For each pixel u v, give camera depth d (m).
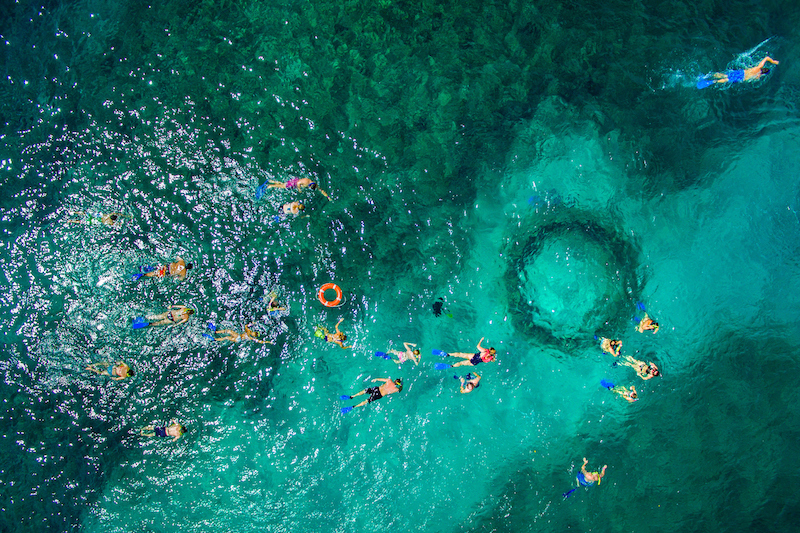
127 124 11.52
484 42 12.43
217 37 12.03
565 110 12.30
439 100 12.19
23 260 11.15
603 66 12.45
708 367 11.74
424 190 11.97
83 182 11.36
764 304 11.97
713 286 12.05
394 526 10.94
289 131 11.65
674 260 12.15
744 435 11.34
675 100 12.42
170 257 11.23
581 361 11.80
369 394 11.07
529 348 11.87
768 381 11.58
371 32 12.26
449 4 12.50
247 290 11.31
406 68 12.20
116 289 11.09
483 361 11.36
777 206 12.27
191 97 11.64
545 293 12.05
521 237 12.14
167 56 11.88
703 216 12.23
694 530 10.84
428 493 11.15
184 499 10.74
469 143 12.16
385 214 11.87
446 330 11.80
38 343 10.91
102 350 10.93
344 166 11.77
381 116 11.99
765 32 12.47
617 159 12.26
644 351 11.83
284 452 11.05
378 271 11.76
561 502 11.10
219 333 11.18
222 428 11.03
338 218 11.68
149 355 10.99
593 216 12.24
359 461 11.16
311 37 12.12
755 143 12.34
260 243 11.42
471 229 12.06
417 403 11.48
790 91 12.40
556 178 12.23
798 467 11.09
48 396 10.80
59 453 10.70
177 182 11.34
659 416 11.55
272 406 11.20
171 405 10.95
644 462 11.27
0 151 11.54
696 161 12.33
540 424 11.55
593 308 11.95
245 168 11.44
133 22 12.12
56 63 11.93
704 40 12.45
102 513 10.59
